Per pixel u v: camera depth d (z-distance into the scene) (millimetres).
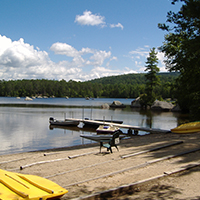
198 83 19953
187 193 4777
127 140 14320
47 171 7484
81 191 5250
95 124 27344
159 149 9531
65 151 11477
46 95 178250
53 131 22953
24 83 182750
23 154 11508
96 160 8492
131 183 5324
